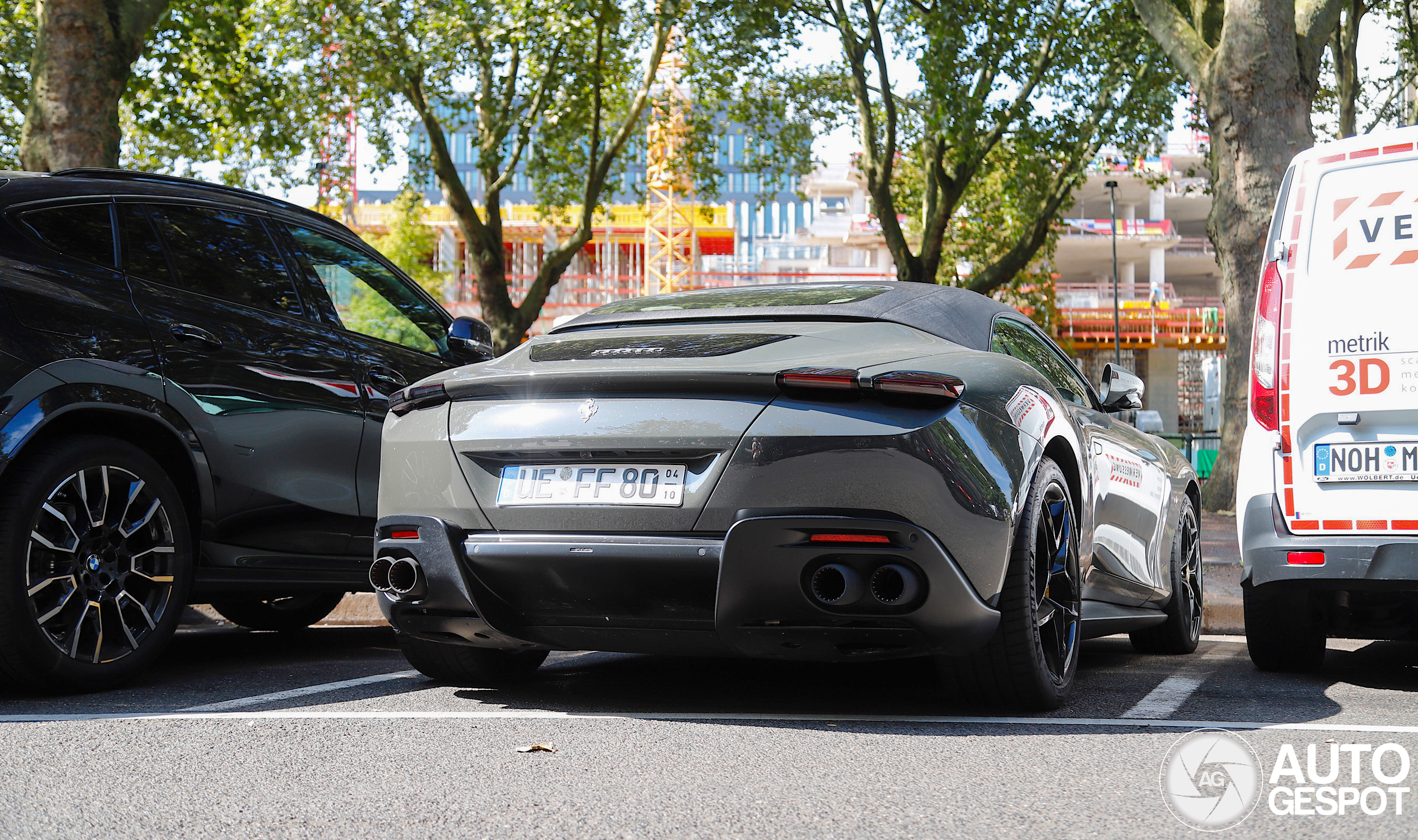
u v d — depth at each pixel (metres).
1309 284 3.91
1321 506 3.83
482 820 2.23
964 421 3.00
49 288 3.70
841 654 3.02
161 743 2.89
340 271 4.86
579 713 3.33
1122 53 22.55
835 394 2.94
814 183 67.81
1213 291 73.38
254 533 4.25
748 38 22.42
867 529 2.85
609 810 2.30
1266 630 4.18
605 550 3.01
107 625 3.79
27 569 3.49
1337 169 3.92
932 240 21.98
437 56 19.62
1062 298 57.69
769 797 2.41
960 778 2.57
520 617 3.25
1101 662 4.65
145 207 4.15
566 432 3.09
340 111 21.53
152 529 3.88
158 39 17.48
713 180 26.94
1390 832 2.19
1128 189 60.44
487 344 5.21
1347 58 20.27
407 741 2.94
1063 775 2.60
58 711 3.37
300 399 4.41
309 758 2.74
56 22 9.95
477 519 3.19
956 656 3.21
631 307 3.85
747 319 3.55
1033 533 3.19
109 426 3.90
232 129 20.89
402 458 3.34
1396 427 3.73
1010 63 21.88
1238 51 12.43
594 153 22.34
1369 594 3.78
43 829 2.15
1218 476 12.95
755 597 2.92
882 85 21.86
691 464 2.99
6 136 20.23
